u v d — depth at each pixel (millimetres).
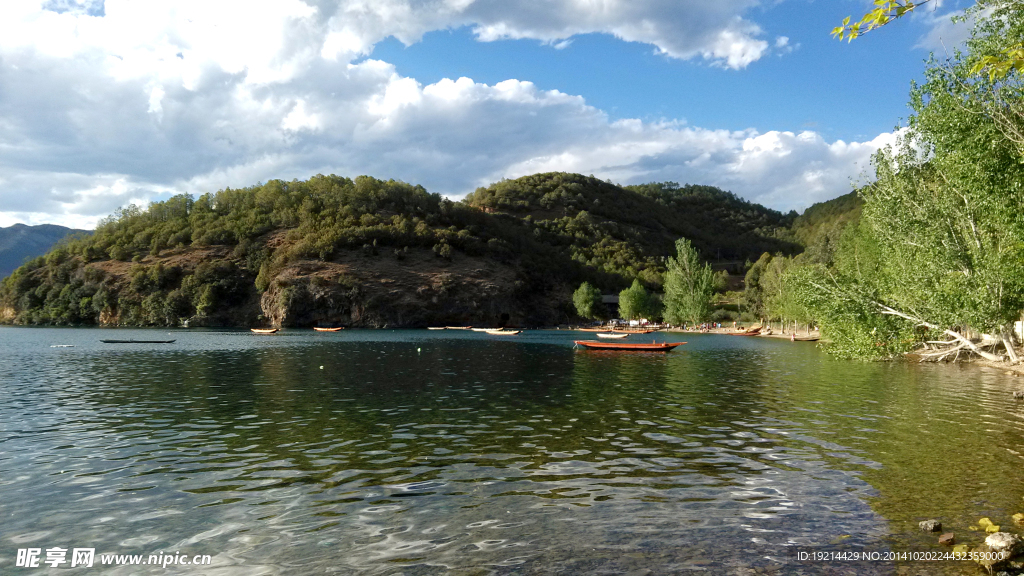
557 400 26141
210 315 158750
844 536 10055
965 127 26094
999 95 25062
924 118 30281
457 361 49656
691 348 71062
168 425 20000
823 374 37938
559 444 17031
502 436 18141
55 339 87125
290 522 10773
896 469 14250
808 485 12969
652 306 159500
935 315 36500
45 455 15797
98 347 67938
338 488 12812
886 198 38656
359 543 9789
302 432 18750
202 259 176750
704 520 10828
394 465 14695
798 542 9820
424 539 9945
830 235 150125
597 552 9391
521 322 178625
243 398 26609
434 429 19266
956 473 13867
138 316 158875
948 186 35125
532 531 10289
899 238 38969
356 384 32281
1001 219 27406
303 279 157750
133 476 13773
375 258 178000
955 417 21547
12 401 25688
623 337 100688
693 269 133500
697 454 15828
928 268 36812
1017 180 24219
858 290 40656
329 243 175625
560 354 59219
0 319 178250
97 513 11305
